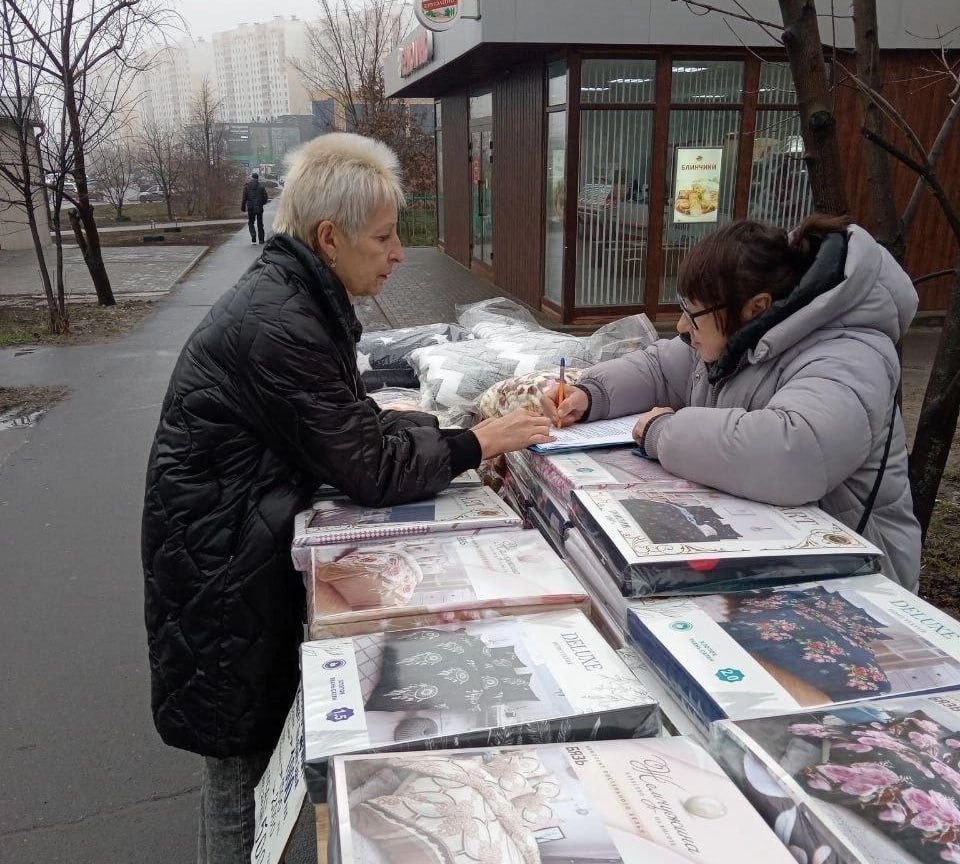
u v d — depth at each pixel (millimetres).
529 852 752
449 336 3432
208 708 1687
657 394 2100
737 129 9203
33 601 3938
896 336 1693
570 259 9359
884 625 1154
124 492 5281
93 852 2500
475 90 13719
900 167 9219
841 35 6641
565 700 1021
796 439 1441
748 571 1267
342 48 24844
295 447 1560
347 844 764
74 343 9906
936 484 2967
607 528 1349
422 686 1057
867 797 814
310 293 1567
